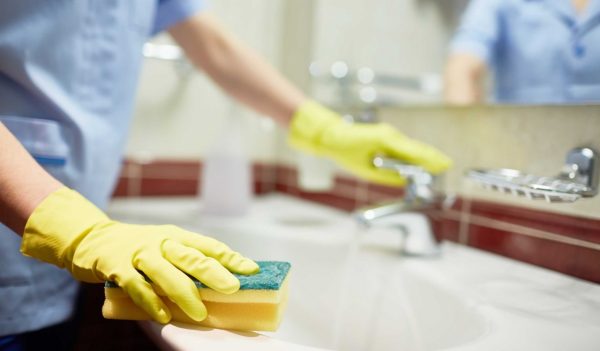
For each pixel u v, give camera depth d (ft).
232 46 2.36
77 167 1.80
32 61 1.66
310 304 2.18
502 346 1.10
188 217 2.77
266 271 1.16
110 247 1.18
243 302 1.06
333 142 2.27
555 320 1.29
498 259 1.94
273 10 3.57
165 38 3.11
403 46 2.53
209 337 1.02
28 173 1.28
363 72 2.88
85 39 1.79
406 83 2.52
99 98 1.87
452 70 2.20
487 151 2.02
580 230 1.63
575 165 1.61
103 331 2.28
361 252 2.12
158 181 3.22
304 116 2.37
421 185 1.93
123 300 1.13
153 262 1.10
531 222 1.82
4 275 1.65
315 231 2.53
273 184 3.69
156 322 1.10
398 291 1.87
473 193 2.09
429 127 2.36
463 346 1.10
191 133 3.31
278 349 0.98
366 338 1.92
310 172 2.76
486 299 1.47
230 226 2.60
